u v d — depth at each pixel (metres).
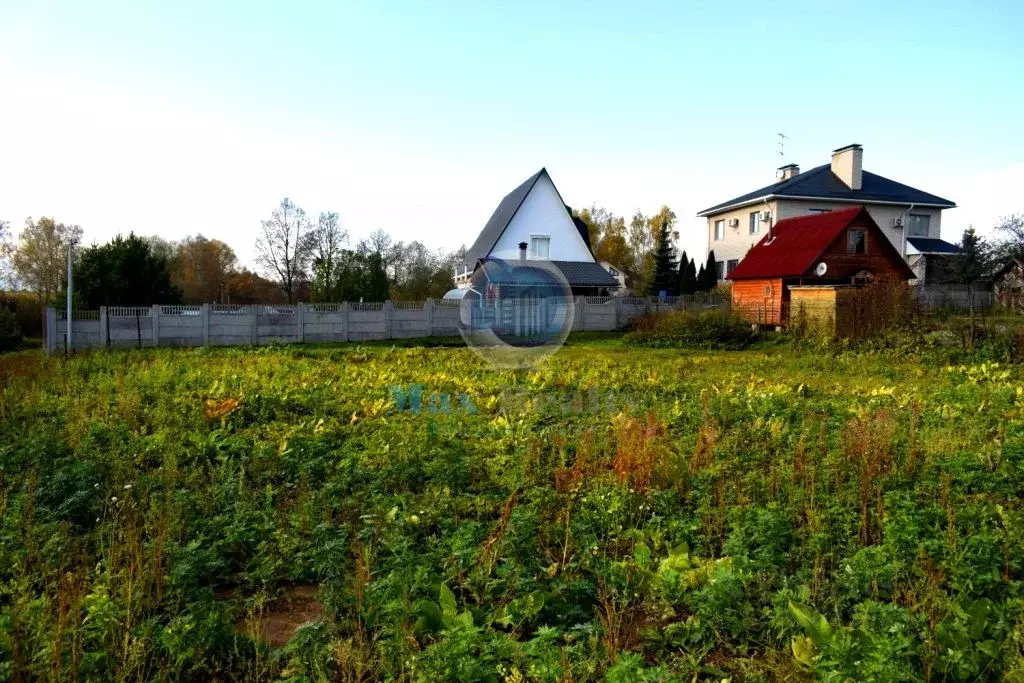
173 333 21.75
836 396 10.74
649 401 9.62
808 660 3.09
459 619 3.35
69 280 20.67
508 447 6.83
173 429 7.52
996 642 3.22
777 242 27.61
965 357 15.95
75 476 5.45
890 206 36.59
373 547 4.32
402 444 6.60
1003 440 7.15
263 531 4.68
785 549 4.47
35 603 3.31
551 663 3.02
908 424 7.82
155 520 4.48
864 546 4.48
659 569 4.04
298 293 52.91
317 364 15.73
